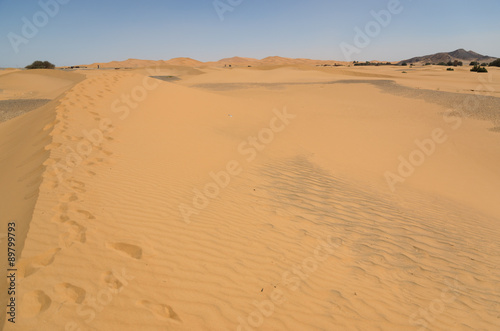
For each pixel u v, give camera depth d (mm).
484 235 7012
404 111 21516
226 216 5824
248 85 41156
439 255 5734
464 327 3904
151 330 3111
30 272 3490
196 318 3375
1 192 6023
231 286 3967
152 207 5574
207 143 10656
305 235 5668
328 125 17531
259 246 5012
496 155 13180
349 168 11320
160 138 9867
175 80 54625
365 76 56812
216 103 17188
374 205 7891
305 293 4090
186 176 7539
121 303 3348
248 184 7930
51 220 4492
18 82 42406
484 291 4773
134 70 71375
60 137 8289
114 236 4473
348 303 4031
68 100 11438
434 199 9219
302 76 53656
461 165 12375
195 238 4867
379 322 3783
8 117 19859
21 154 8117
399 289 4523
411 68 81875
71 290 3373
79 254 3920
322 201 7555
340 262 4988
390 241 5996
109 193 5754
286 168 10055
